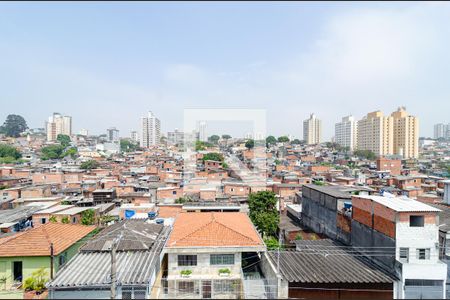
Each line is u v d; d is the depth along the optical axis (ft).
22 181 228.43
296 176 235.40
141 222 94.17
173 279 69.56
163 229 91.66
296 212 141.79
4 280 66.13
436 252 65.87
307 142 620.90
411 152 424.87
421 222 67.00
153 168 266.16
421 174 284.00
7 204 154.81
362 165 351.46
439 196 171.53
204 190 173.99
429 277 63.62
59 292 57.88
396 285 63.93
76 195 195.83
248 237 74.43
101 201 172.35
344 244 91.81
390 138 437.99
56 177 226.99
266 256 74.79
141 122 580.30
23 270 67.10
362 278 64.03
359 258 77.10
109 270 62.49
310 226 123.54
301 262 72.95
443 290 63.67
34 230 75.61
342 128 567.59
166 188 184.96
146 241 75.36
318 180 234.99
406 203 72.33
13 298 59.41
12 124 652.89
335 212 99.60
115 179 227.61
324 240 97.14
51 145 469.16
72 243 75.51
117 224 94.84
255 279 73.10
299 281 62.03
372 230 75.97
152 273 61.98
